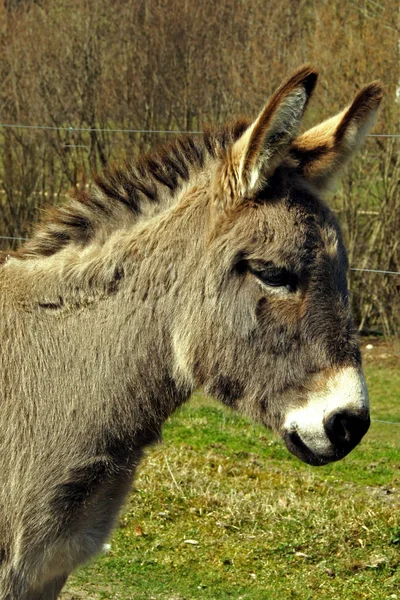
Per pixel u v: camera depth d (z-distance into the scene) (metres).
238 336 4.48
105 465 4.58
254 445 10.78
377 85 4.71
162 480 9.05
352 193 16.98
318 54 16.77
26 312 4.75
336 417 4.27
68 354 4.66
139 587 7.04
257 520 8.30
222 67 18.12
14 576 4.51
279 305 4.41
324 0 17.41
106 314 4.66
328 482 9.54
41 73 18.45
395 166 16.64
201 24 18.12
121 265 4.66
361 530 8.09
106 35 18.42
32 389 4.64
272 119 4.30
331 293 4.41
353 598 7.04
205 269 4.54
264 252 4.40
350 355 4.36
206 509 8.52
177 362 4.62
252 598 6.94
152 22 18.17
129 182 4.79
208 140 4.79
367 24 16.61
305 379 4.39
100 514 4.66
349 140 4.72
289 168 4.62
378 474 9.98
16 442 4.59
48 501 4.49
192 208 4.65
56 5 18.73
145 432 4.70
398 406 13.28
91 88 18.31
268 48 17.83
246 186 4.45
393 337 16.72
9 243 18.38
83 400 4.60
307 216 4.47
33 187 18.50
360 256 17.17
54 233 4.89
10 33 18.70
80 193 4.92
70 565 4.63
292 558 7.66
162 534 8.02
